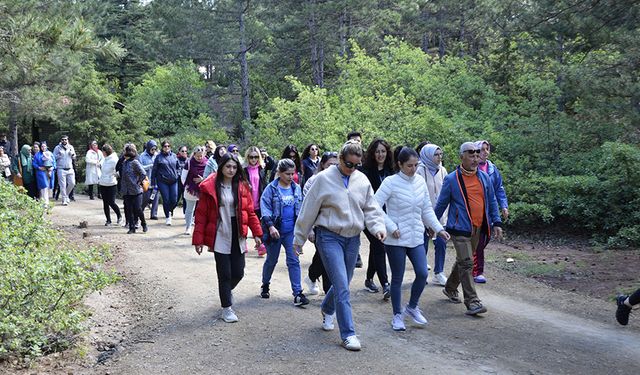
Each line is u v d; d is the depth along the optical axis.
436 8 30.34
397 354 5.49
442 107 17.70
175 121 32.47
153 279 8.64
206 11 29.48
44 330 6.07
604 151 12.11
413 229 6.23
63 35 9.79
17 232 6.70
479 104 17.62
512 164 14.12
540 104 14.84
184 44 30.80
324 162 7.73
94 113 26.14
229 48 29.94
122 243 11.23
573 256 10.48
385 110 17.55
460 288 8.25
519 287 8.33
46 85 12.38
